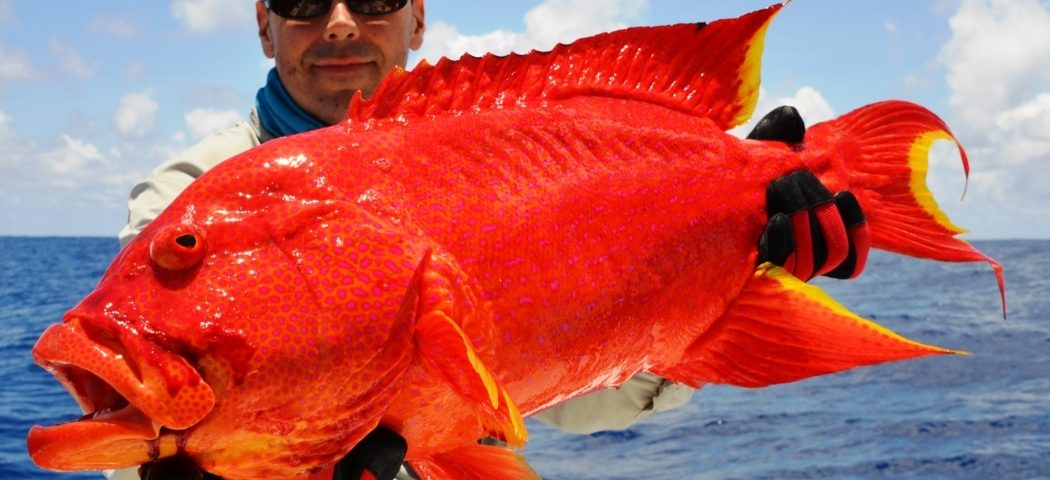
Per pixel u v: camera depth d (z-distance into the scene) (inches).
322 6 37.3
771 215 30.7
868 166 33.5
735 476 97.1
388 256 21.7
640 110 28.8
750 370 29.7
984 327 222.8
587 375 26.5
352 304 21.1
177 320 19.9
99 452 19.6
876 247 33.3
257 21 42.0
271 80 39.4
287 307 20.6
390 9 38.3
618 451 111.3
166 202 33.6
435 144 24.0
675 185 28.4
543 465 105.4
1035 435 108.8
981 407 125.3
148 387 19.2
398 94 24.3
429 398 22.5
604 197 26.4
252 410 20.5
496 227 23.8
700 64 30.5
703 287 29.1
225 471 21.1
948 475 93.4
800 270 30.7
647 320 27.5
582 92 27.8
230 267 20.7
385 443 22.3
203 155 36.3
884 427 116.6
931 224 33.2
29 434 19.5
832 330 28.0
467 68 25.5
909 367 159.8
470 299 22.9
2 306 325.7
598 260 25.8
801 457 104.0
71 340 19.5
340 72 37.8
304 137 22.9
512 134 25.4
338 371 21.0
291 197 21.7
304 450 21.5
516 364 24.1
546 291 24.5
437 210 23.1
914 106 33.9
